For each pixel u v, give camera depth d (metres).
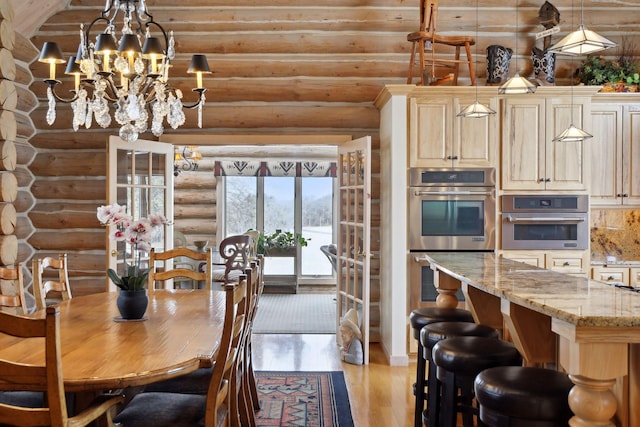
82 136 6.04
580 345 1.85
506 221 5.34
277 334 6.56
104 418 2.32
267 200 10.37
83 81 3.75
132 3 3.79
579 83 5.84
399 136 5.26
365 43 5.92
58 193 6.06
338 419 3.95
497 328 3.47
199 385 3.16
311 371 5.09
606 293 2.35
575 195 5.36
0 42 4.90
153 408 2.64
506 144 5.34
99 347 2.58
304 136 6.15
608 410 1.86
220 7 5.88
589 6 5.90
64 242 6.07
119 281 3.19
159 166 6.07
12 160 5.11
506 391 2.01
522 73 5.93
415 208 5.32
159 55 3.57
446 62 5.45
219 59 6.00
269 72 6.02
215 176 9.93
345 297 6.02
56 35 5.91
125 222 3.30
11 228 5.13
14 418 1.97
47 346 1.93
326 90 6.03
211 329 2.96
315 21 5.89
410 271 5.34
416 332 3.54
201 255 4.32
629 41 6.01
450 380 2.65
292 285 9.88
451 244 5.32
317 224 10.35
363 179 5.53
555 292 2.37
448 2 5.84
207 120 6.10
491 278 2.86
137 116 3.55
